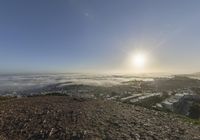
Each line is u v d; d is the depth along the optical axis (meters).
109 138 10.85
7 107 19.14
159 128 12.84
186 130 12.75
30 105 20.30
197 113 58.19
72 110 17.48
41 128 12.63
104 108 18.94
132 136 11.13
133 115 16.45
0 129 12.50
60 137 11.18
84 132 11.68
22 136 11.39
